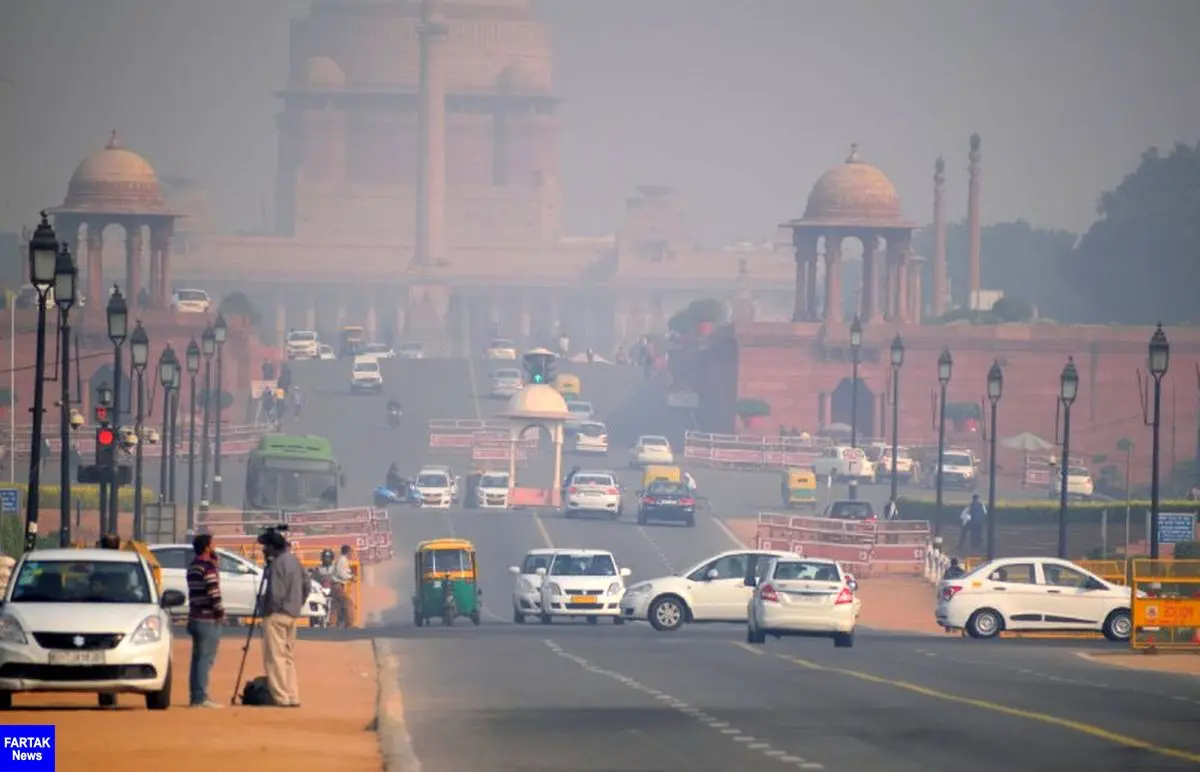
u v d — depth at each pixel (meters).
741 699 100.88
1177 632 145.75
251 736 85.38
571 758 77.50
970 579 168.25
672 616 172.75
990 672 120.56
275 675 98.62
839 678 114.44
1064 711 94.56
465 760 77.12
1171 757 76.69
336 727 90.38
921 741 82.12
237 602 165.88
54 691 95.12
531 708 96.62
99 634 92.25
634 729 87.19
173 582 163.38
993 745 80.62
